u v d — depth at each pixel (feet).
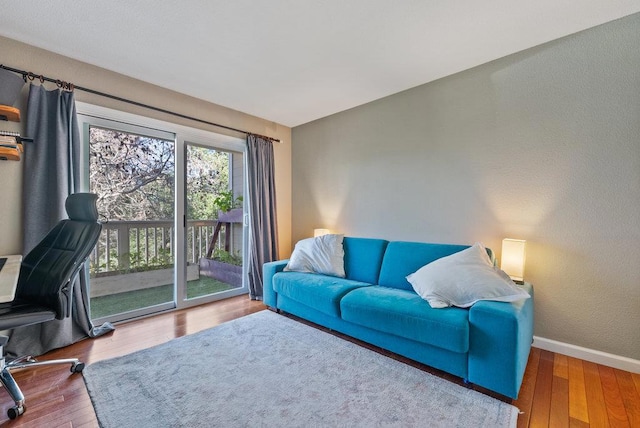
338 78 8.85
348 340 7.59
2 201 6.73
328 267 9.36
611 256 6.38
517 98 7.53
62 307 5.54
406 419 4.65
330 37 6.79
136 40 6.91
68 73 7.65
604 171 6.44
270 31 6.56
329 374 5.95
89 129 8.39
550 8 5.85
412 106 9.58
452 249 7.70
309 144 13.01
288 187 13.74
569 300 6.86
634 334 6.15
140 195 9.61
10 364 5.44
